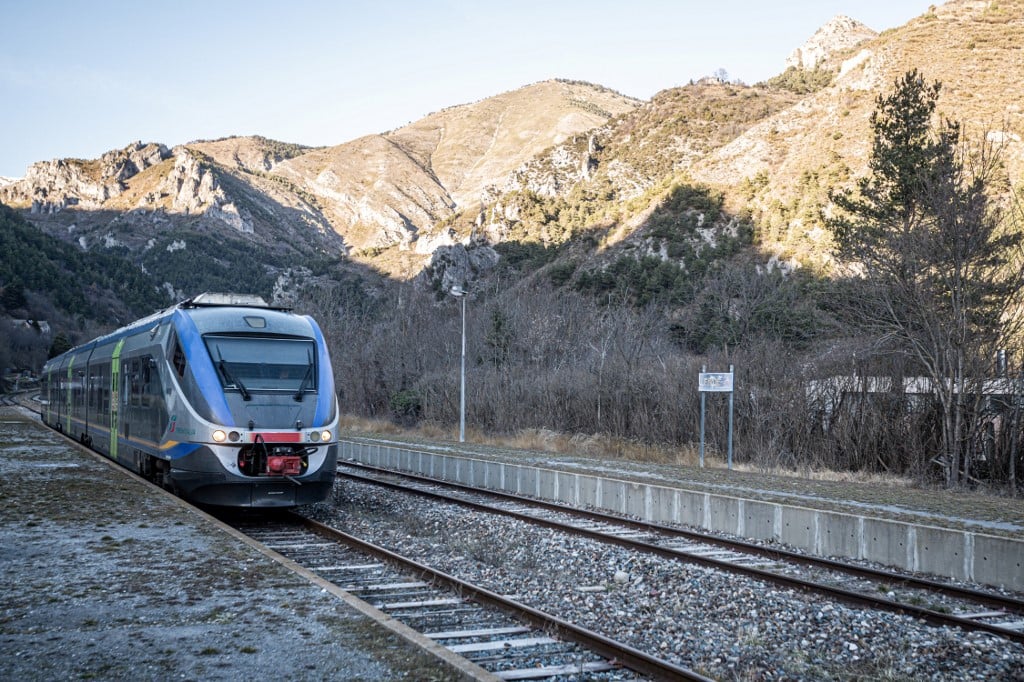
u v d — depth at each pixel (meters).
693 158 138.00
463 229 156.62
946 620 8.43
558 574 10.56
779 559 11.81
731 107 157.12
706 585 9.83
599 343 42.81
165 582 8.50
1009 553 10.23
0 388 107.19
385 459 25.67
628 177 136.38
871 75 91.44
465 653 7.09
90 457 21.44
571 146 169.12
